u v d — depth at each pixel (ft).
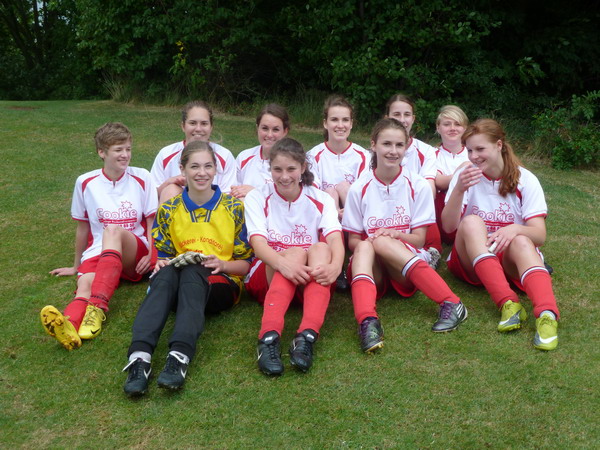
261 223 10.58
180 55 35.60
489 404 7.99
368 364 9.02
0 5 66.08
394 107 14.16
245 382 8.60
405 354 9.27
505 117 29.22
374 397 8.19
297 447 7.24
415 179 11.42
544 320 9.45
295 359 8.74
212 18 34.53
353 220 11.60
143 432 7.55
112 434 7.52
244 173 13.78
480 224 10.78
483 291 11.66
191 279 9.45
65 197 17.44
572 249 13.94
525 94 31.22
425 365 8.95
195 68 37.01
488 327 10.10
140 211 12.13
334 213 10.75
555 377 8.55
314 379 8.64
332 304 11.26
